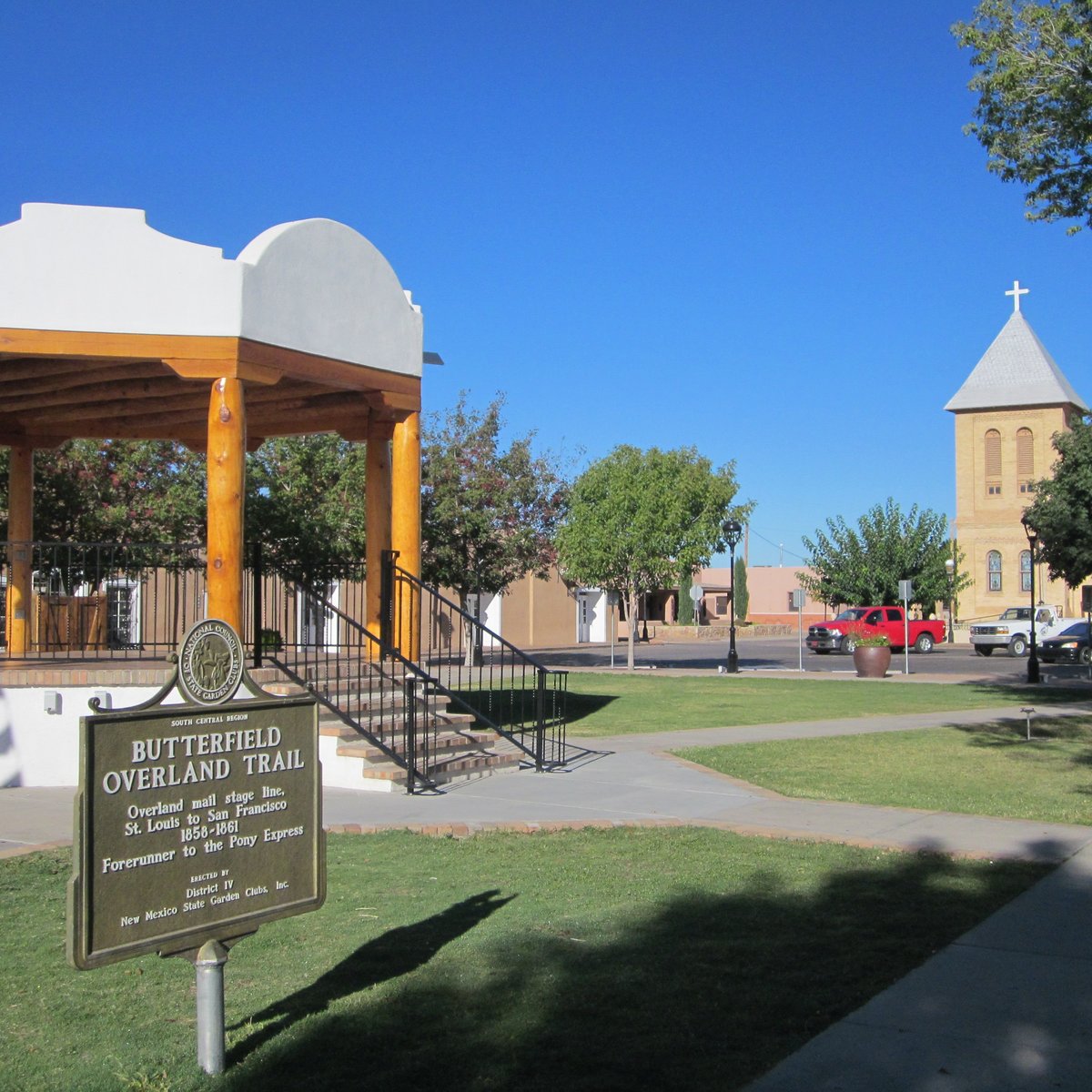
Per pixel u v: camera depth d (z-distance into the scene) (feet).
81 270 37.70
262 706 16.71
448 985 18.85
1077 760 47.09
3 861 26.96
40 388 45.39
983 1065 15.93
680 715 66.59
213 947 15.80
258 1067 15.62
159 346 37.96
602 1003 18.08
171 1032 16.98
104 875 14.67
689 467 118.01
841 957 20.45
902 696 81.76
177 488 83.92
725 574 299.79
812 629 156.56
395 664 45.27
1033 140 49.01
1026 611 153.17
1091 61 46.50
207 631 16.15
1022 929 22.35
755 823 32.99
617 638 208.54
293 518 87.25
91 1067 15.64
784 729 59.00
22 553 50.85
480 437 118.52
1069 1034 17.04
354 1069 15.56
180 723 15.67
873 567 180.04
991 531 216.74
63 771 38.24
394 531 45.62
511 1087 15.02
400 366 44.55
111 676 38.42
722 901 24.21
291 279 40.09
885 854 28.96
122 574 62.85
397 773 37.70
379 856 28.19
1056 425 212.64
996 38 48.08
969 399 219.20
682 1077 15.38
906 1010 17.95
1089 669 104.83
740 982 19.13
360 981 19.08
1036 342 221.05
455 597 159.43
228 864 16.15
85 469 85.15
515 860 27.99
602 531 116.26
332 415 50.24
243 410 38.37
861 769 44.32
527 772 42.55
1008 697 81.10
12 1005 18.11
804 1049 16.38
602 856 28.48
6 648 50.34
